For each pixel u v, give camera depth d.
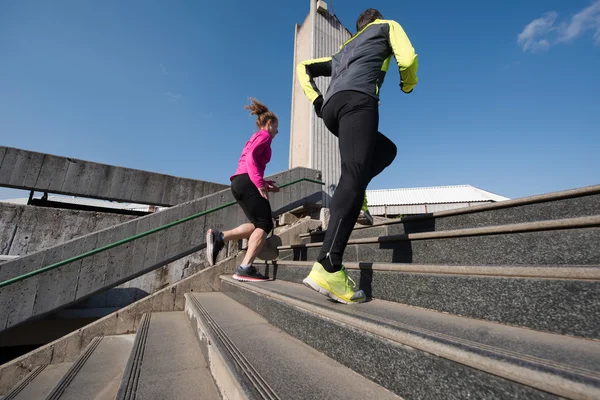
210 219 3.90
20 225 3.86
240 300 2.53
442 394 0.73
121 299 4.11
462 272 1.11
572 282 0.83
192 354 1.70
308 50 5.93
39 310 2.79
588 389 0.48
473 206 1.88
